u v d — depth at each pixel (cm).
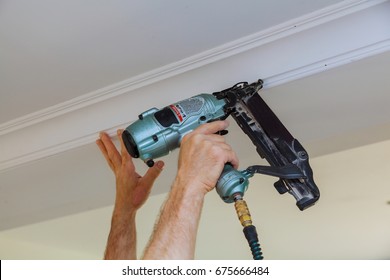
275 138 103
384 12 104
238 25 109
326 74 116
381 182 252
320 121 137
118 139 142
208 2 101
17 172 159
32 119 141
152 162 99
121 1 99
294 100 126
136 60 120
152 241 86
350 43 109
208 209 273
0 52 113
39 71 121
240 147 149
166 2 100
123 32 109
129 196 133
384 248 370
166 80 127
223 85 124
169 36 112
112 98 133
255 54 117
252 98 108
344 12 105
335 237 343
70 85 128
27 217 198
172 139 98
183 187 88
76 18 103
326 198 273
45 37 109
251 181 239
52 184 169
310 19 107
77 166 157
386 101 129
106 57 118
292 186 97
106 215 256
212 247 343
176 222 85
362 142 164
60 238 286
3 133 146
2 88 127
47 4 98
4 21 103
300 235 336
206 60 120
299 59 114
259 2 102
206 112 101
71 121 141
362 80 119
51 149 146
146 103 132
